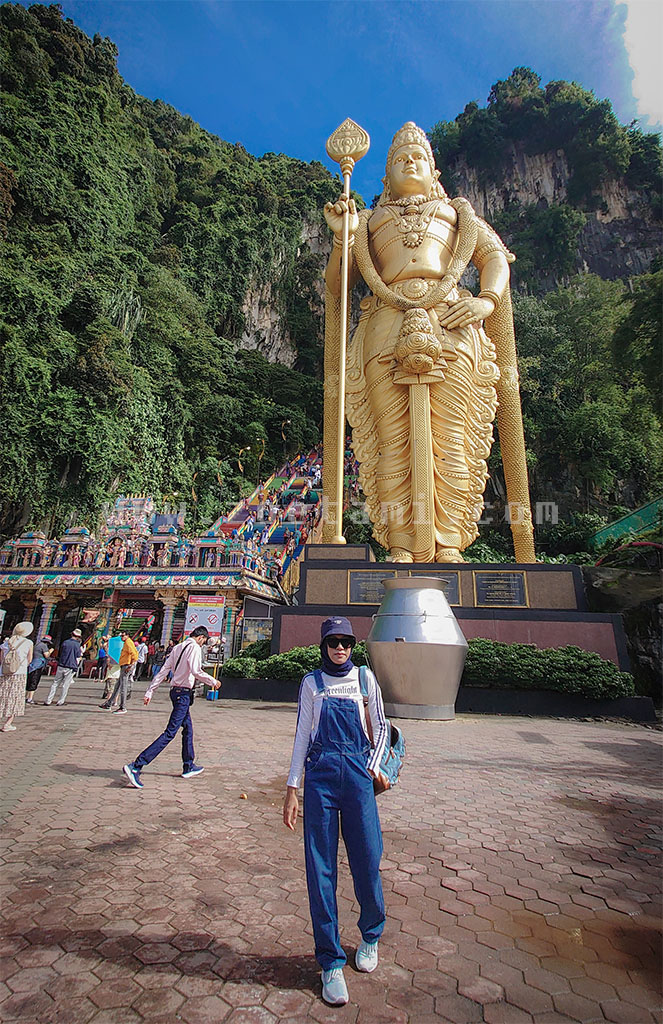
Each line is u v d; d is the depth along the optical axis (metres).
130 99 60.75
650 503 24.22
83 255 42.25
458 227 14.86
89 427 34.91
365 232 14.83
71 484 34.44
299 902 3.13
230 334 61.56
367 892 2.54
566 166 63.81
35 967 2.45
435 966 2.55
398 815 4.59
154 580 21.59
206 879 3.38
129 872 3.44
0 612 19.70
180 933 2.77
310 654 11.74
